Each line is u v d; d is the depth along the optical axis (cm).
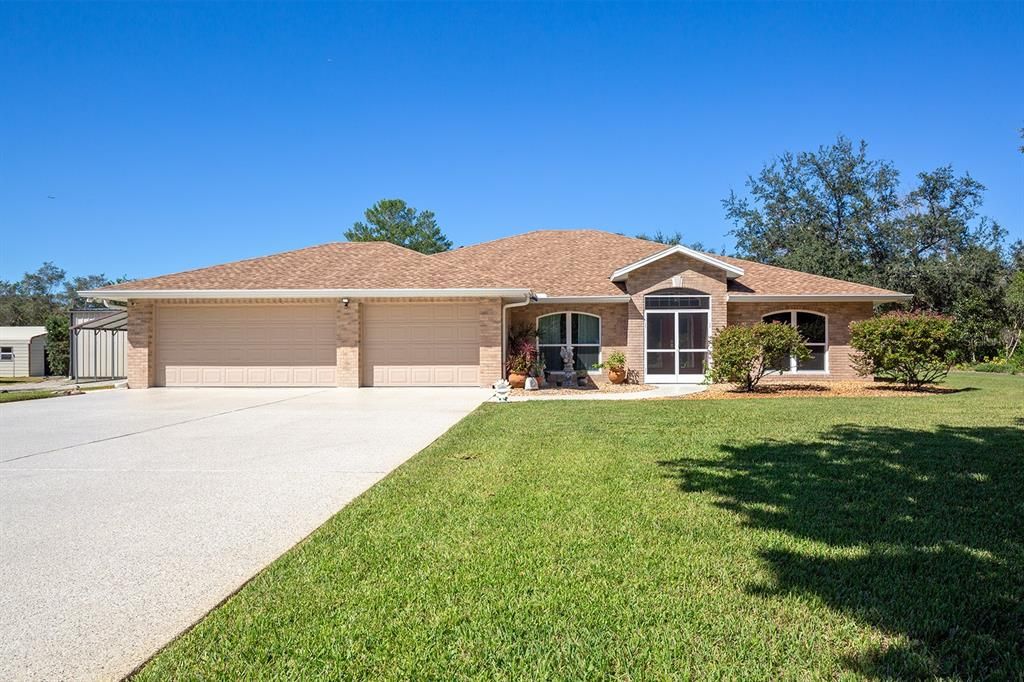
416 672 257
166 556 407
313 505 534
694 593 335
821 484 575
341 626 298
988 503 509
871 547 407
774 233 4325
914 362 1521
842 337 1983
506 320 1867
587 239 2512
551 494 544
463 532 442
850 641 282
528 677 253
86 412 1214
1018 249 3906
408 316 1761
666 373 1923
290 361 1772
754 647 277
